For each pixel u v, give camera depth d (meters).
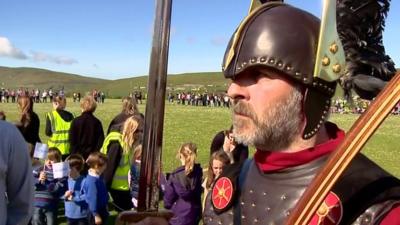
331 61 1.41
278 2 1.52
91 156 6.49
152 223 1.30
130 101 7.97
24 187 2.99
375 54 1.47
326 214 1.33
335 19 1.42
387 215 1.29
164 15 1.29
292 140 1.47
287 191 1.48
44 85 131.25
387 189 1.33
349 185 1.36
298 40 1.41
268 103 1.43
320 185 1.25
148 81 1.30
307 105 1.44
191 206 5.54
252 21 1.47
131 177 6.39
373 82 1.42
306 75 1.41
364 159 1.44
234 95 1.47
